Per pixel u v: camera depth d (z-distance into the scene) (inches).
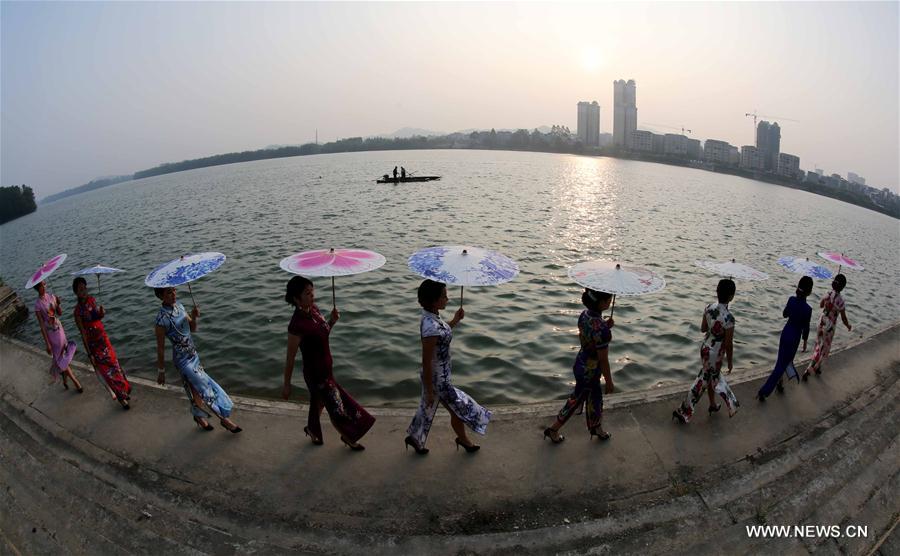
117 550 167.8
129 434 227.8
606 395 258.1
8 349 335.9
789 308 242.4
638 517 174.7
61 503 192.1
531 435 219.9
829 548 168.2
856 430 231.3
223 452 211.6
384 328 435.5
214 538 168.1
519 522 171.6
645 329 451.5
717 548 164.7
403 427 226.7
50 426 238.7
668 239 998.4
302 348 192.1
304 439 219.5
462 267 194.1
